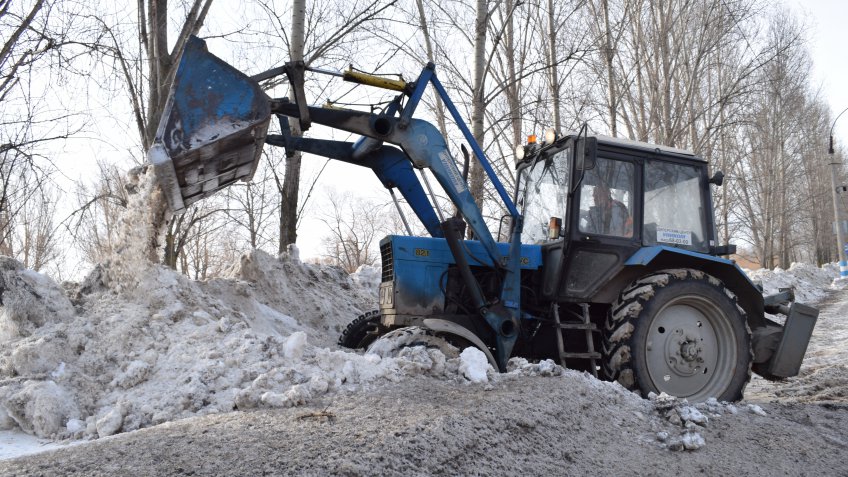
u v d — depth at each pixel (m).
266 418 3.19
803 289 20.41
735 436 4.24
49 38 6.88
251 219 16.09
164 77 8.24
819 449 4.23
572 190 5.28
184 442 2.77
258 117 4.34
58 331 4.16
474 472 2.86
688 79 18.69
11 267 4.43
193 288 5.21
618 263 5.41
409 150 5.02
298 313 7.50
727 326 5.33
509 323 5.14
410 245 5.43
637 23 18.17
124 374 3.89
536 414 3.65
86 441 3.36
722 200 27.75
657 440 4.00
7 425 3.64
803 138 40.00
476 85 10.10
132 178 4.94
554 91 13.54
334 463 2.51
